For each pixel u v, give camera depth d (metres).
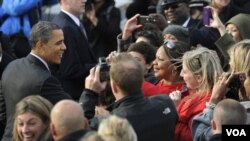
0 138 23.25
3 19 32.44
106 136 16.14
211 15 27.14
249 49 20.48
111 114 19.05
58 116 17.84
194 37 26.62
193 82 21.09
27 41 32.34
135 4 34.81
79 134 17.81
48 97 21.62
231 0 30.00
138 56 23.38
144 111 19.12
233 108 18.41
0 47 27.39
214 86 20.34
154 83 23.36
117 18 32.75
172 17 30.27
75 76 26.77
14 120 20.41
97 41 32.41
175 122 19.69
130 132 16.30
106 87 20.78
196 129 19.88
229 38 24.06
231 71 21.00
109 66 20.59
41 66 21.98
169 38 25.66
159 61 22.47
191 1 30.95
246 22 25.66
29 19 32.41
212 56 21.03
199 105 20.75
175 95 21.70
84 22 32.38
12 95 21.92
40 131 19.48
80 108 18.02
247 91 20.31
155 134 19.20
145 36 25.75
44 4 34.88
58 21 27.08
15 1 32.12
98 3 32.41
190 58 21.12
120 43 25.62
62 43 22.28
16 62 22.19
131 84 18.98
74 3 27.12
